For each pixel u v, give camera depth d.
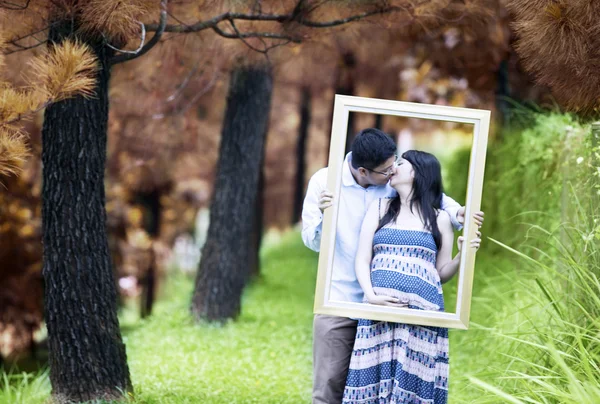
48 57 4.91
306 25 6.43
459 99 14.16
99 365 5.83
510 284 8.14
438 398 4.74
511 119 10.44
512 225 9.28
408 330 4.68
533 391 4.73
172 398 6.19
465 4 6.99
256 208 16.22
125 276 16.47
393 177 4.69
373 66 14.00
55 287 5.75
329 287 4.69
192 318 10.41
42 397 6.57
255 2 6.36
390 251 4.68
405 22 6.70
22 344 13.13
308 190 4.96
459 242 4.73
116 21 5.10
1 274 12.91
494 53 11.05
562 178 7.16
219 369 7.42
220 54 8.12
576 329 5.03
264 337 9.44
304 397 6.55
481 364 6.93
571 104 5.35
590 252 5.40
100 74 5.73
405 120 15.86
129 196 16.11
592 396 4.03
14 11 5.39
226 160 10.54
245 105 10.43
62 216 5.70
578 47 4.79
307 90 17.22
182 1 6.15
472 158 4.72
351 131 16.16
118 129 13.02
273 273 17.00
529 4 4.98
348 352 4.92
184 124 13.27
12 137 4.72
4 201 12.91
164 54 7.82
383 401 4.68
